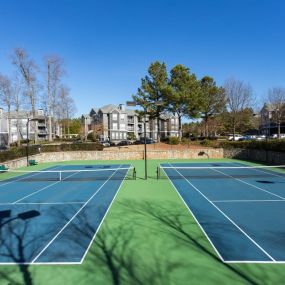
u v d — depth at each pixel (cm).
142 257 738
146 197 1477
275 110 5056
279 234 898
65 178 2253
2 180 2200
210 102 4944
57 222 1062
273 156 3056
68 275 651
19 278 642
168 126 8612
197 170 2609
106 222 1045
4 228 1001
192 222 1030
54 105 4838
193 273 650
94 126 7594
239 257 730
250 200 1389
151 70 4078
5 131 7269
